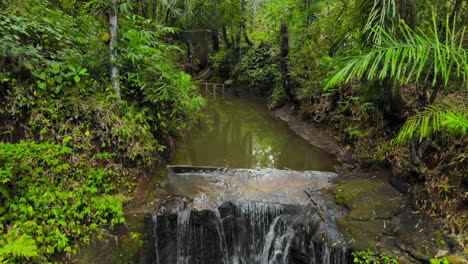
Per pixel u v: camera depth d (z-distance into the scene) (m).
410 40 2.53
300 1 8.59
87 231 3.01
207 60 16.23
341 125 5.91
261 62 12.27
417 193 3.46
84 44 4.43
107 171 3.53
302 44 8.27
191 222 3.70
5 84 3.42
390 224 3.28
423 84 3.36
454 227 2.96
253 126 7.80
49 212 2.88
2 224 2.60
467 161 3.12
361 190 3.85
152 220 3.52
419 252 2.88
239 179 4.52
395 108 4.29
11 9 3.71
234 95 12.24
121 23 4.15
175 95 4.39
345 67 2.60
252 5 13.82
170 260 3.68
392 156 4.14
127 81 4.19
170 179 4.40
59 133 3.49
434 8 3.59
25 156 3.04
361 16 3.65
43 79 3.52
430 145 3.46
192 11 12.46
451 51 2.36
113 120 3.71
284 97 9.23
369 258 3.01
